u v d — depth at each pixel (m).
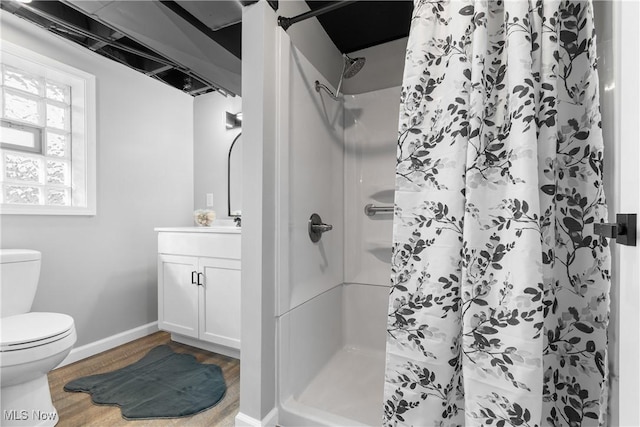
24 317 1.50
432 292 0.94
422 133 0.98
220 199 2.74
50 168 2.00
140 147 2.42
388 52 2.03
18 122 1.86
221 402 1.53
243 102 1.31
